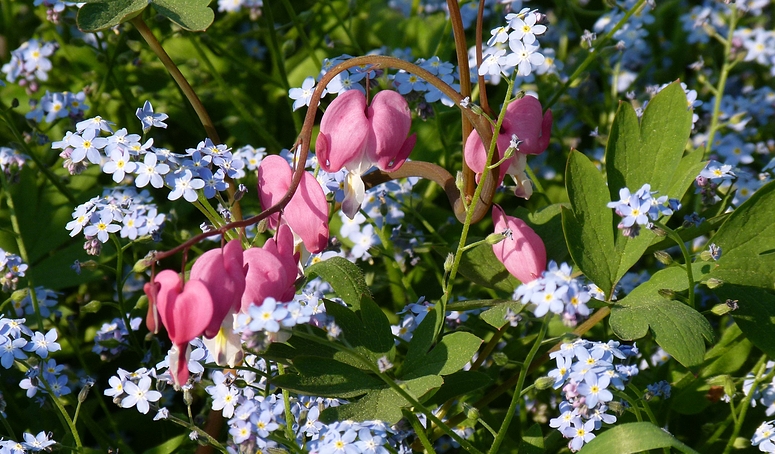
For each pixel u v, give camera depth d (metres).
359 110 0.44
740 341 0.48
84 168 0.48
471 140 0.45
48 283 0.54
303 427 0.45
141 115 0.48
